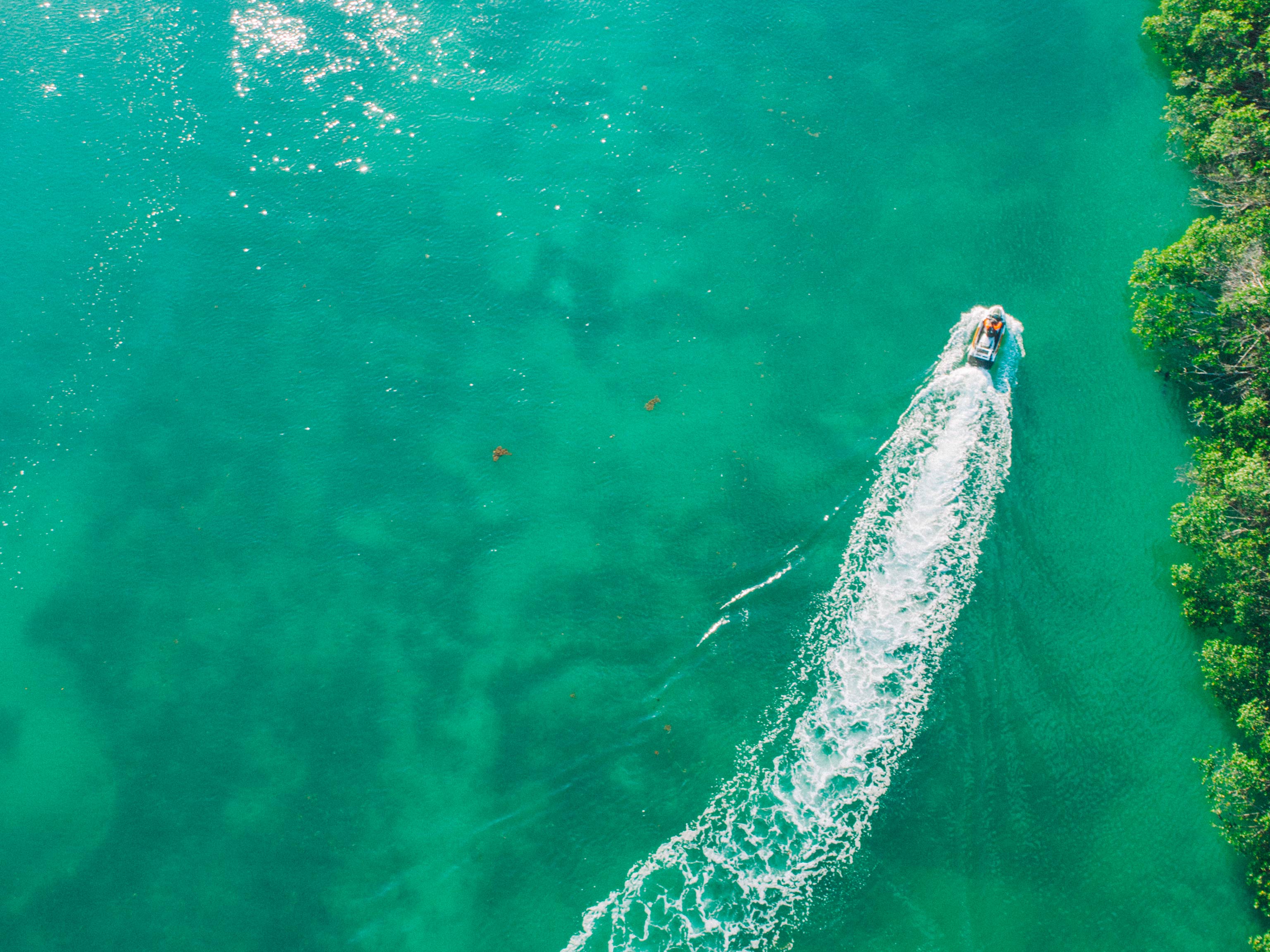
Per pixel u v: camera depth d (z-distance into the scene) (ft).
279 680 198.80
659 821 181.98
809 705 191.93
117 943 174.19
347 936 173.78
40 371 236.84
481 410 230.07
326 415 230.07
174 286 248.73
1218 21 247.29
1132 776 180.55
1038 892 170.81
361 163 269.23
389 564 211.41
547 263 250.98
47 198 263.70
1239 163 233.35
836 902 171.94
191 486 221.25
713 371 233.35
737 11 298.76
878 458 219.00
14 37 295.69
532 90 282.77
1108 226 247.29
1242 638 189.16
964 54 285.23
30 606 208.13
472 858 179.83
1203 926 166.40
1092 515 208.03
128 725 194.29
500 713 194.08
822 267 247.29
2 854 182.09
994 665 193.06
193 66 289.33
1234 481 187.01
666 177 264.93
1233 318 209.05
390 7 301.63
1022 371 226.17
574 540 213.05
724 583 206.59
